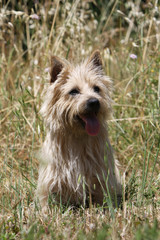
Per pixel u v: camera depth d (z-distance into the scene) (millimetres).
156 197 4750
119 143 6387
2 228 4023
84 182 4625
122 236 3617
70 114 4828
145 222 3756
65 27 7645
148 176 5445
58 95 4977
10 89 7672
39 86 6746
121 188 5004
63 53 7902
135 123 6438
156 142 6074
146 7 7504
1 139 6527
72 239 3607
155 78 6965
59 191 4898
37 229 3932
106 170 4809
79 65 5418
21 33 8750
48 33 8906
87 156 4863
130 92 7133
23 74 8203
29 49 8281
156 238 2949
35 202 4520
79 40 7586
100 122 4926
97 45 8656
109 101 5152
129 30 8875
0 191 5066
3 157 6098
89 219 4164
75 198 4883
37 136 6285
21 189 5098
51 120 4953
